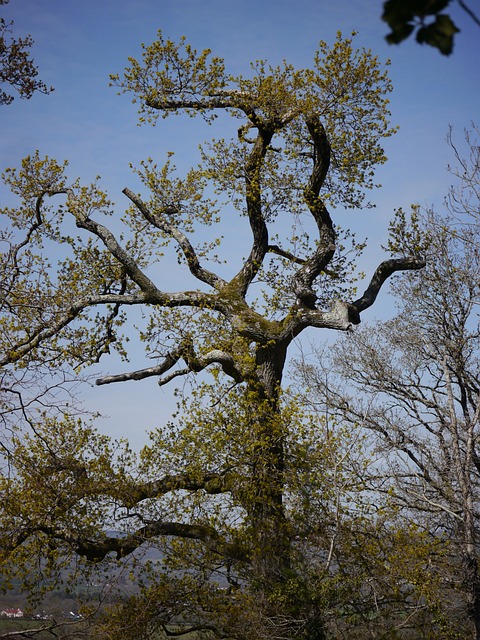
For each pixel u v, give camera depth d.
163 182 19.22
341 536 15.12
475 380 21.25
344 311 17.33
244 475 15.98
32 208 18.61
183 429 16.00
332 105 18.06
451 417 18.17
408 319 21.98
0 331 15.80
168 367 17.11
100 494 15.68
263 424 16.05
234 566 15.42
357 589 14.80
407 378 21.98
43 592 14.90
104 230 18.42
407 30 2.09
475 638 16.38
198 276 19.02
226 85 18.70
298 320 17.48
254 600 14.38
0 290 15.45
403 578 15.45
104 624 14.45
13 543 14.75
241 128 19.08
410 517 19.06
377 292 19.47
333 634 15.09
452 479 19.28
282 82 17.92
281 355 17.83
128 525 15.88
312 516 15.20
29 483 15.03
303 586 14.05
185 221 19.53
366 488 17.44
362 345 22.61
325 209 19.20
